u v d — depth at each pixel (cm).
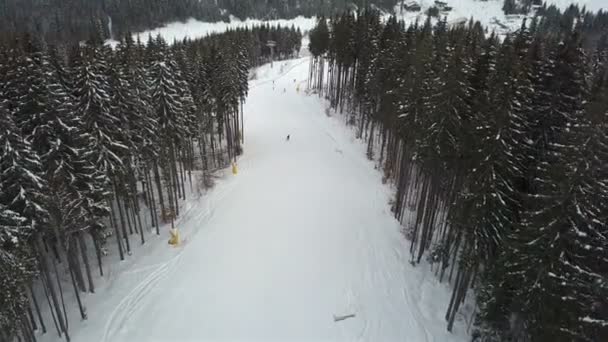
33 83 2080
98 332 2142
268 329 2144
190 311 2267
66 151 2177
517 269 1728
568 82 2266
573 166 1420
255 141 5450
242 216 3350
